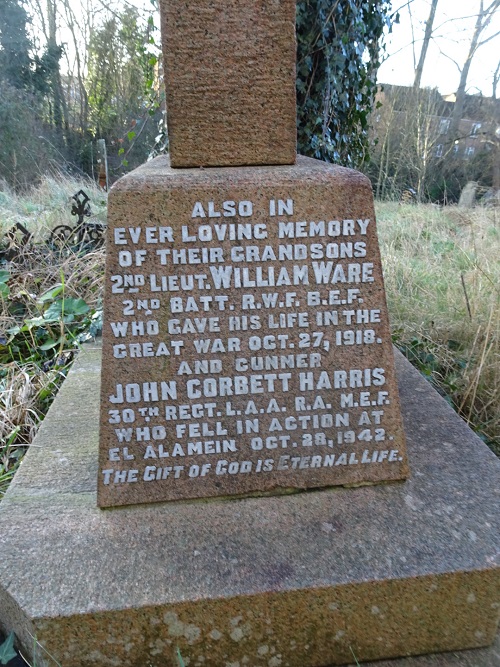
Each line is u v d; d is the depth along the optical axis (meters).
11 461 2.08
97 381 2.18
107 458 1.45
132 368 1.42
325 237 1.39
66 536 1.35
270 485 1.52
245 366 1.45
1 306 3.20
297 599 1.22
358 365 1.48
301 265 1.41
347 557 1.29
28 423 2.26
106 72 13.17
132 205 1.33
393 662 1.31
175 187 1.33
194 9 1.35
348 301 1.44
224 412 1.47
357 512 1.43
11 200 5.93
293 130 1.44
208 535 1.36
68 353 2.67
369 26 3.55
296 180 1.35
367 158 4.11
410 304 3.30
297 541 1.34
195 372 1.44
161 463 1.47
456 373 2.66
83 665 1.22
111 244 1.35
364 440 1.52
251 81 1.40
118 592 1.21
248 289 1.41
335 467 1.53
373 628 1.28
